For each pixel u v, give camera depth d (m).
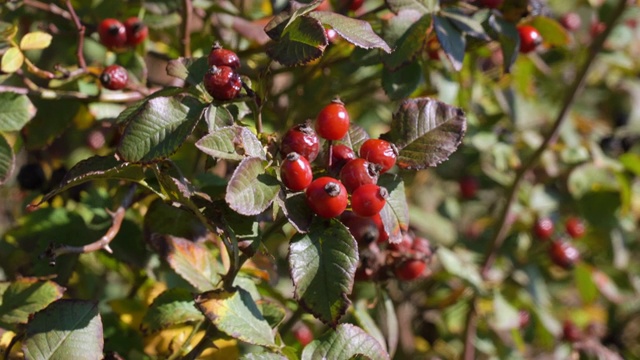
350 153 0.33
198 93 0.34
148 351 0.39
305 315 0.46
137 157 0.31
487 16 0.41
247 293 0.34
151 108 0.31
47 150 0.50
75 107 0.43
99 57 0.49
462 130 0.34
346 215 0.36
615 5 0.56
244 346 0.45
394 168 0.43
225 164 0.49
